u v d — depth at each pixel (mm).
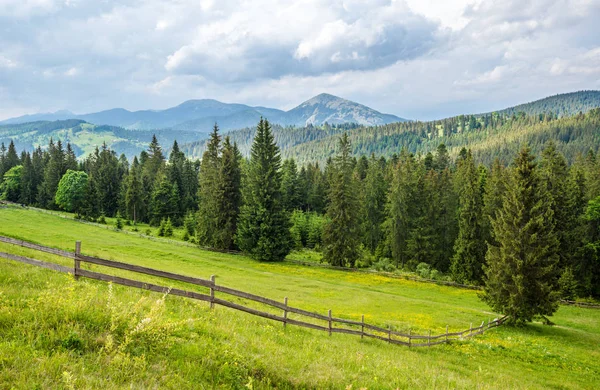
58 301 9031
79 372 6699
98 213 94250
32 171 116500
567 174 60812
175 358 8320
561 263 51656
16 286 10727
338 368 11352
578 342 30344
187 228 79625
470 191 57781
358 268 61531
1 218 65812
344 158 81438
